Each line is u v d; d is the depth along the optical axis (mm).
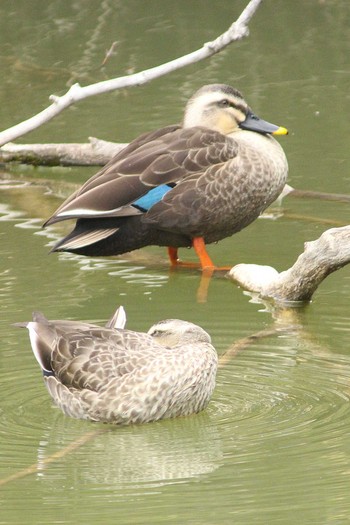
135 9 27391
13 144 19203
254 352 11219
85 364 9781
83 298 13000
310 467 8523
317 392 10094
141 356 9703
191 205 13773
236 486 8273
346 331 11891
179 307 12758
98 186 13602
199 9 27344
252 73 23531
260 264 14195
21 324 10312
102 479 8500
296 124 20109
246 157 14070
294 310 12711
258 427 9391
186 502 8031
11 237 15383
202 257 14188
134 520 7797
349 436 9086
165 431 9484
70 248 13477
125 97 22234
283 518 7727
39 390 10367
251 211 14273
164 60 23688
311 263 12656
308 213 16109
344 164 17984
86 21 26609
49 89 22484
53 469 8719
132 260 14719
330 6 27781
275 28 26469
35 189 17891
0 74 23359
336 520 7676
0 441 9258
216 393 10172
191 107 14977
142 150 14000
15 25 26359
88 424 9688
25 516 7914
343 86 22438
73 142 19641
